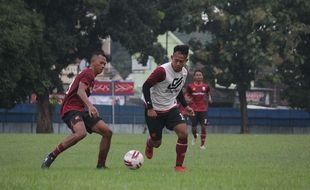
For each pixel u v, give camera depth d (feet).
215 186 72.59
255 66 419.33
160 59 402.31
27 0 366.63
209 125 490.08
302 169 99.35
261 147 173.99
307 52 460.96
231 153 147.02
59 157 128.98
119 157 130.00
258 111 505.25
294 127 516.32
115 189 68.23
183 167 95.35
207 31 445.37
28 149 157.89
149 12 399.24
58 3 372.58
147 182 75.46
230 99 558.97
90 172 87.61
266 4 420.36
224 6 421.18
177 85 96.27
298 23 421.18
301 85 462.19
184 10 416.67
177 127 95.04
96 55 93.50
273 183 76.69
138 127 480.23
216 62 435.94
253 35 412.16
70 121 92.94
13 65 334.03
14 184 71.41
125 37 390.63
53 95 398.42
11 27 329.93
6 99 351.46
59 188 68.33
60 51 367.25
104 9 376.07
